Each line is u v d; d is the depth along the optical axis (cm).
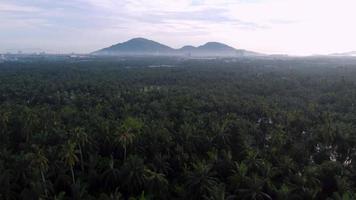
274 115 9519
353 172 6259
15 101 12031
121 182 5634
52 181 5691
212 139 7244
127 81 17638
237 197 5294
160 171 6119
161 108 10131
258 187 5219
